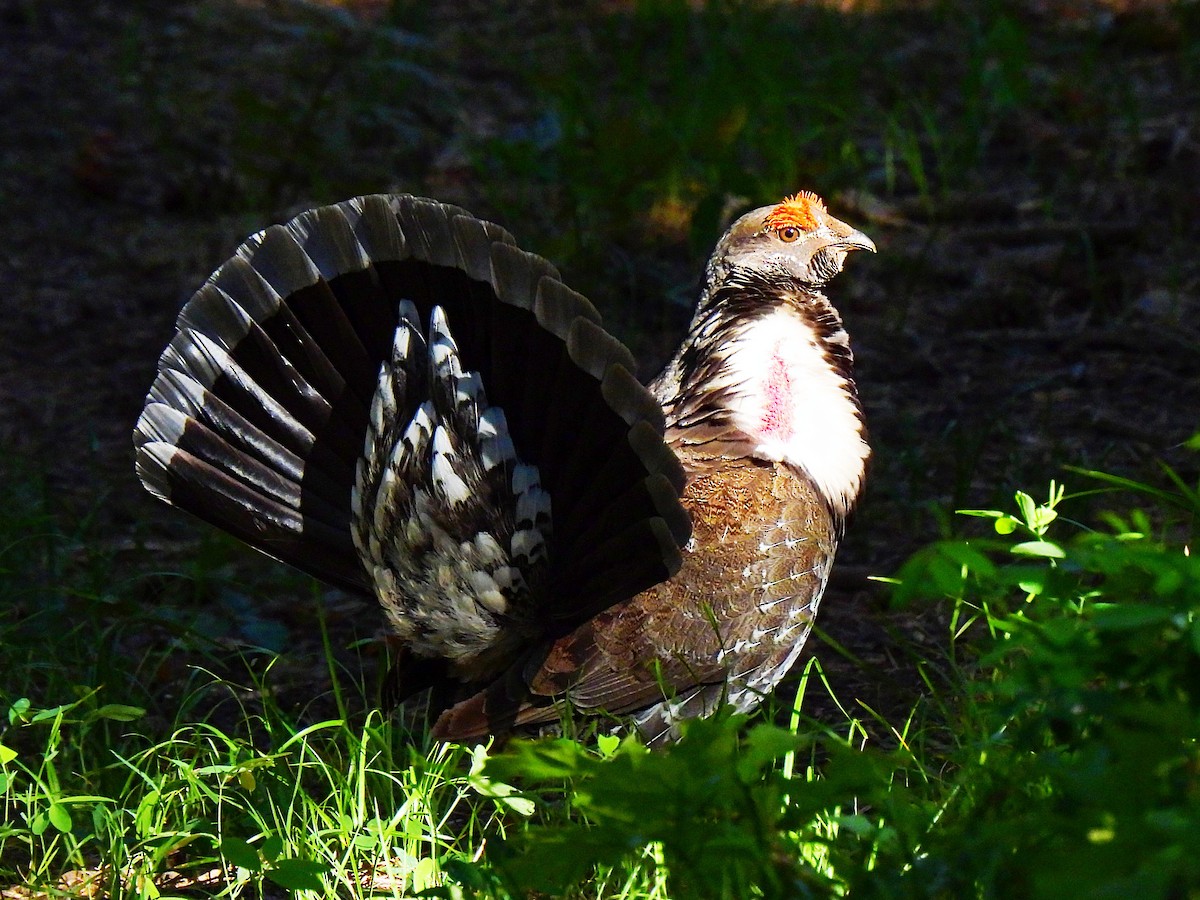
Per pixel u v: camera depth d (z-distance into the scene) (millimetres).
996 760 6477
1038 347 14469
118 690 9117
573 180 16375
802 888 5570
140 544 11344
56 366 14742
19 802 8172
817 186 16750
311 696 9711
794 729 7531
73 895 7164
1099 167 17609
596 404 7105
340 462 7875
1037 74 20344
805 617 8125
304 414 7832
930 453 12516
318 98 18094
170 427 7859
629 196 16250
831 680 9531
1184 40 20891
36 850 7793
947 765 7891
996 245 16297
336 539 7949
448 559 7465
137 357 14938
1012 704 5820
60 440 13406
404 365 7379
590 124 17172
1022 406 13414
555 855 5707
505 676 7730
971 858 5395
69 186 18609
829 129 18328
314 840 7285
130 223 17766
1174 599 5566
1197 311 14773
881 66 20812
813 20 22422
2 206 17969
